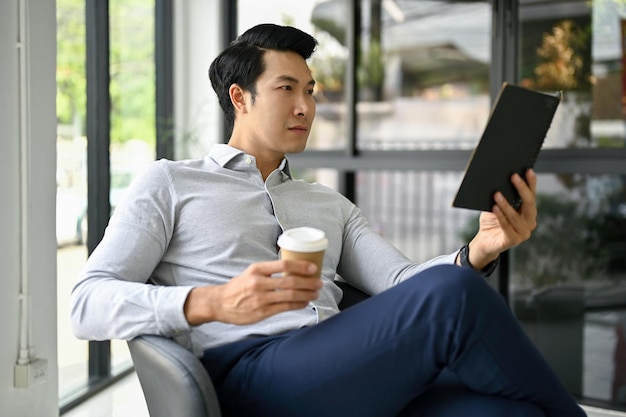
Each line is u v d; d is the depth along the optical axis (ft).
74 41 8.53
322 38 10.86
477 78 10.07
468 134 10.21
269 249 5.12
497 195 4.67
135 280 4.63
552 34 9.39
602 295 9.27
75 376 8.75
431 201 10.84
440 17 10.19
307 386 3.99
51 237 6.70
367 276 5.56
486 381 3.82
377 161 10.36
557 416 3.98
